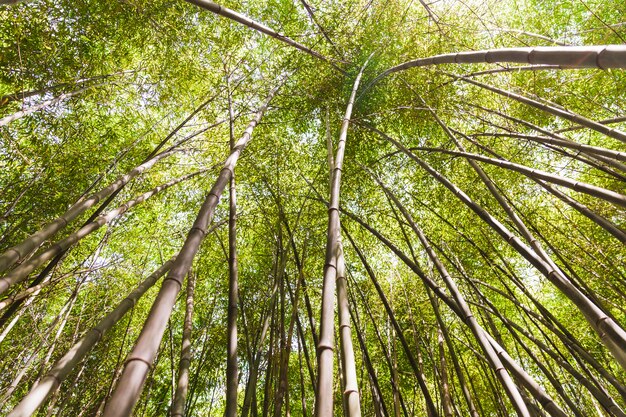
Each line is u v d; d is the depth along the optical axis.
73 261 5.27
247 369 5.29
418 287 5.89
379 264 6.36
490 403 5.95
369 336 6.17
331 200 2.41
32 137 4.14
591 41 4.68
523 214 4.84
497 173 5.09
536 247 2.78
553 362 5.75
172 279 1.42
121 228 5.50
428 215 5.66
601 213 4.86
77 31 4.00
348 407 1.56
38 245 2.34
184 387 2.39
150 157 4.10
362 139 5.25
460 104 5.04
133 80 4.80
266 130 5.39
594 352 5.71
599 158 3.01
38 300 4.45
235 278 2.86
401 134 5.80
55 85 3.91
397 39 4.84
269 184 5.27
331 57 5.05
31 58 3.72
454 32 4.79
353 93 3.73
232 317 2.63
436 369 4.93
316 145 5.74
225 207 5.81
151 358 1.15
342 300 2.09
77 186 4.70
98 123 4.98
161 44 4.64
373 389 4.09
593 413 5.52
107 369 5.42
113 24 4.14
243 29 5.04
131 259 5.87
